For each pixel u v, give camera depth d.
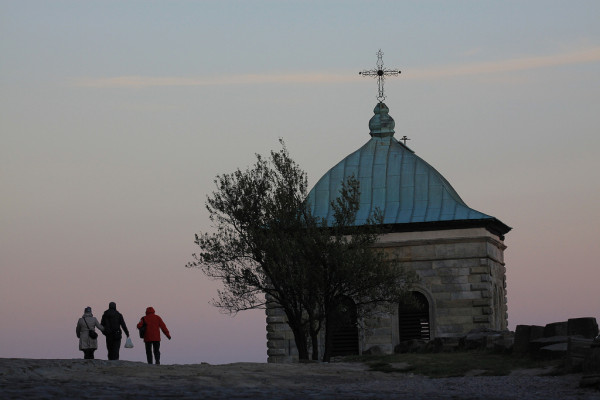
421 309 78.88
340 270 65.62
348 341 79.06
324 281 66.44
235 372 42.56
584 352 39.72
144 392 33.22
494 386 38.09
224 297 68.44
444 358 51.81
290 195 69.06
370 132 88.75
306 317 75.50
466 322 78.00
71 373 38.56
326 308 66.81
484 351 53.84
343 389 37.03
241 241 68.56
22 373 37.06
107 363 43.97
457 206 81.69
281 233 67.50
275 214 68.25
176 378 39.00
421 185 83.62
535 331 49.66
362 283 66.88
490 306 77.94
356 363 51.28
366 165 86.06
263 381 39.75
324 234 67.25
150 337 53.12
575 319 47.78
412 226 79.69
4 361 40.75
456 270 78.62
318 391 36.09
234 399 31.48
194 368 43.69
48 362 41.78
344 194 70.38
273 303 80.56
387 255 69.94
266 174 70.12
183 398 31.27
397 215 81.75
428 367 47.75
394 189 83.94
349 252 66.69
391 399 32.59
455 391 36.47
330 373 45.22
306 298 66.62
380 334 78.62
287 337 80.25
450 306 78.38
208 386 36.44
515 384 38.62
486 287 78.00
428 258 79.25
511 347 51.41
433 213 81.19
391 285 68.19
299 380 41.06
